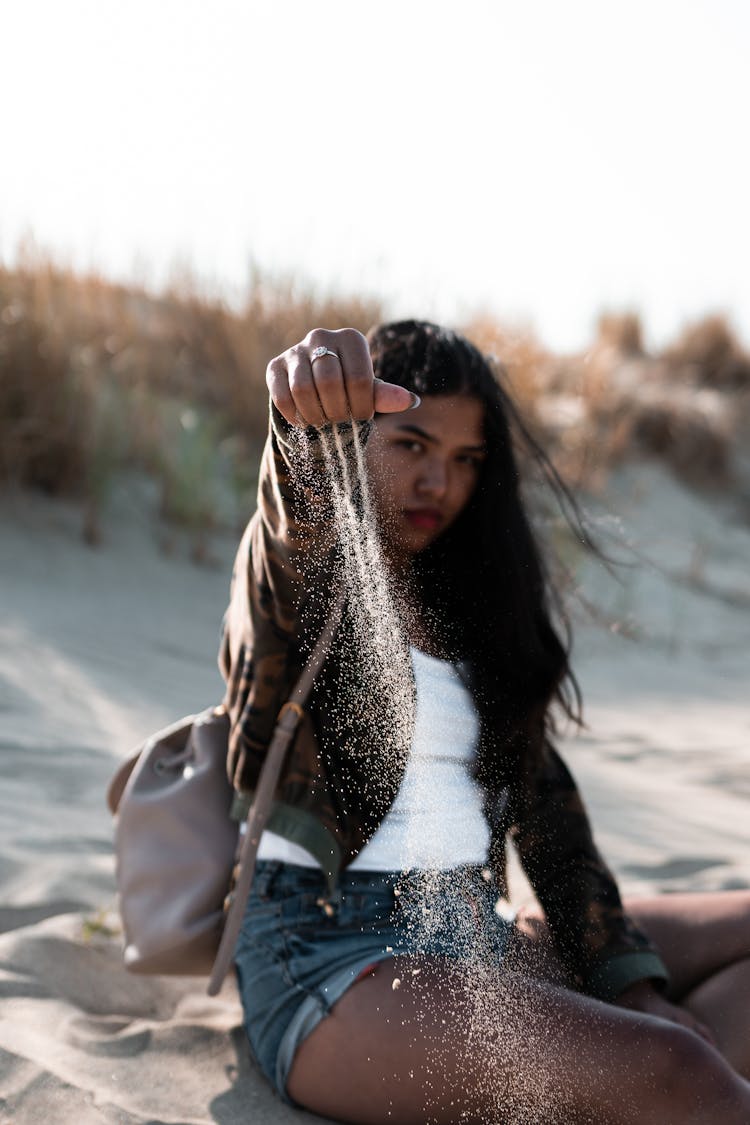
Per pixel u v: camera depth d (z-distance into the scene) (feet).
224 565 18.34
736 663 20.99
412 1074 4.84
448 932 5.26
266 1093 5.46
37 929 6.84
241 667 5.49
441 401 5.80
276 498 4.79
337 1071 4.98
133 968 5.79
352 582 5.03
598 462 26.27
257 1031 5.33
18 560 16.19
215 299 22.99
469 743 5.63
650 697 17.40
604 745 13.74
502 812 5.79
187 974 5.88
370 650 5.22
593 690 17.43
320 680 5.27
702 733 15.03
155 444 19.93
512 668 5.82
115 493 18.75
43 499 17.90
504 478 5.97
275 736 5.27
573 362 32.81
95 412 18.30
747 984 5.84
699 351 39.88
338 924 5.25
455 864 5.38
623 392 33.63
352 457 4.46
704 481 32.32
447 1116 4.88
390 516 5.69
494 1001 4.87
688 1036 4.67
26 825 8.27
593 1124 4.67
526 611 5.92
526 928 5.99
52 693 11.45
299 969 5.21
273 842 5.44
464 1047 4.76
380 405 4.31
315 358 4.28
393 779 5.29
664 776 12.49
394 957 5.08
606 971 5.70
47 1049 5.63
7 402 17.58
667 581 25.13
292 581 5.07
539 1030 4.76
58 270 20.42
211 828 5.89
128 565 17.15
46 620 14.06
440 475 5.78
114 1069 5.56
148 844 5.93
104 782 9.36
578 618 8.39
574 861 5.91
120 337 21.59
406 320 6.07
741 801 11.68
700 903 6.23
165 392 21.59
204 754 6.06
